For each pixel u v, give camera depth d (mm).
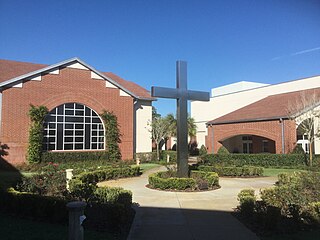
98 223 6984
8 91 21672
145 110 30391
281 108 27625
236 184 14680
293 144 24484
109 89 26062
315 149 26859
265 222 6840
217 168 18234
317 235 6465
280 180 14328
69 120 24109
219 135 31438
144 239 6316
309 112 23938
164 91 13602
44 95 22922
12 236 6152
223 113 43906
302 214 7102
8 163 21219
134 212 8711
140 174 19375
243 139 35812
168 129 32312
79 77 24594
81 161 23812
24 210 7898
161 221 7750
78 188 9078
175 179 12688
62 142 23703
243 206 8117
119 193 8609
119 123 26375
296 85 36375
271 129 26234
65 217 7203
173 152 31547
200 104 47562
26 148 21891
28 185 9555
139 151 29688
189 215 8398
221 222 7660
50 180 10117
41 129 22328
